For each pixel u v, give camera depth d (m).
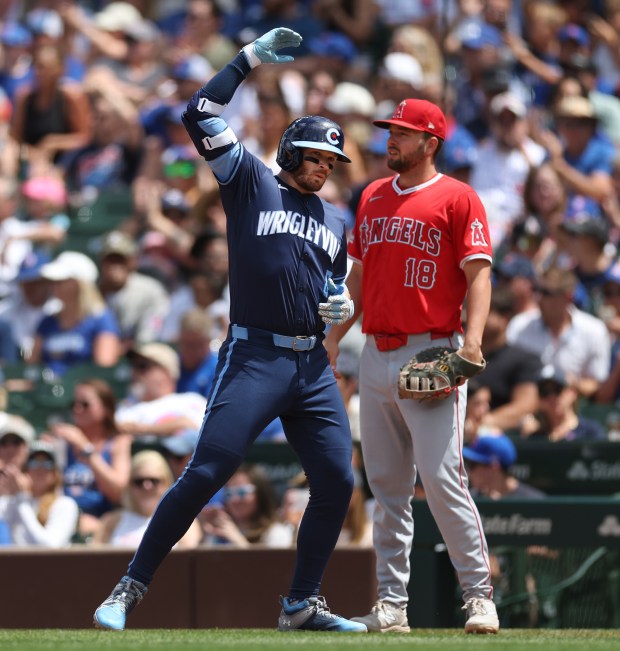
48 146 48.50
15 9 57.47
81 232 45.41
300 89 46.75
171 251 41.62
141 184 44.59
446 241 19.50
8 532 28.45
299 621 19.48
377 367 19.88
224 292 37.66
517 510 24.56
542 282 34.72
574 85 44.84
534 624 25.00
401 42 45.59
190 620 25.00
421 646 15.89
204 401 32.72
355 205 38.91
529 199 40.19
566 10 50.12
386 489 20.14
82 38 53.38
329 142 19.09
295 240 18.84
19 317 40.03
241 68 18.89
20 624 25.33
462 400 19.52
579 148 42.28
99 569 25.23
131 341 39.38
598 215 41.22
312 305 19.02
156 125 46.94
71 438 30.66
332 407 19.22
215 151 18.80
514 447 28.72
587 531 24.08
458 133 41.53
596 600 25.09
